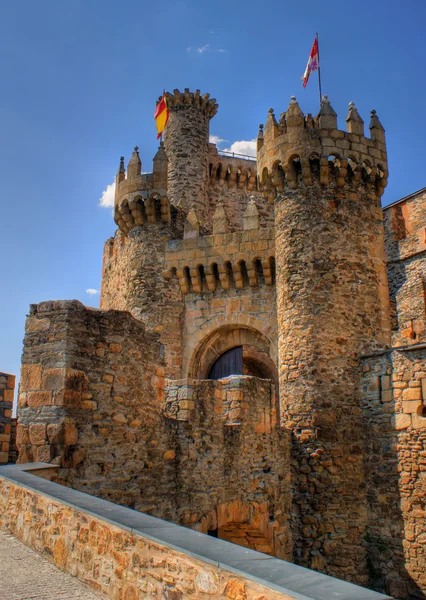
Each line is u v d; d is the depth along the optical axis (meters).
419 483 16.91
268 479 17.06
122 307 31.09
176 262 26.84
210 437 14.71
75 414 11.29
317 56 25.14
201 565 5.34
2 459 15.22
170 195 34.59
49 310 11.72
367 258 21.27
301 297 20.64
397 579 16.91
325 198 21.42
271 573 4.88
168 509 13.41
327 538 18.11
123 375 12.59
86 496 8.03
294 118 21.95
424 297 28.09
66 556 7.40
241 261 25.84
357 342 20.06
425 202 29.41
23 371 11.66
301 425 19.39
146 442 13.08
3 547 8.24
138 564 6.14
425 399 17.12
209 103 36.72
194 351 26.28
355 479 18.50
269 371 27.25
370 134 22.53
